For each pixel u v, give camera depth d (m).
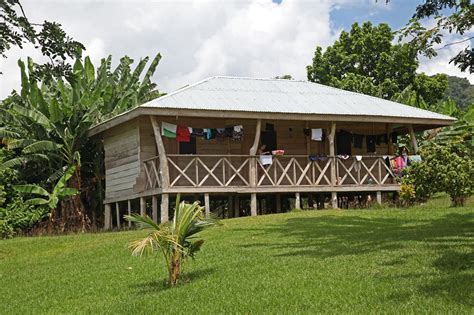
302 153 23.55
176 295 9.38
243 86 23.16
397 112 23.11
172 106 19.48
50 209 23.58
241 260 11.69
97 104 24.20
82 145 24.94
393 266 10.09
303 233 14.93
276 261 11.30
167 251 10.05
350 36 41.97
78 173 24.41
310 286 9.09
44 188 24.84
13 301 10.61
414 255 10.88
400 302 7.84
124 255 13.80
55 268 13.33
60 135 23.88
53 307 9.78
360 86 38.53
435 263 10.08
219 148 22.38
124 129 22.62
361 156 22.86
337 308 7.83
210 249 13.34
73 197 24.20
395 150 28.05
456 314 7.11
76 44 10.95
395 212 19.00
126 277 11.34
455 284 8.53
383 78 40.47
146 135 21.58
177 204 10.16
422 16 12.79
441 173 21.03
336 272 9.91
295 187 21.56
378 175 23.44
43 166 24.94
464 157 21.84
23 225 23.11
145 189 21.19
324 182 23.11
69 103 25.58
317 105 22.38
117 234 17.91
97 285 10.96
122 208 25.81
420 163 21.72
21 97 24.91
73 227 23.84
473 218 16.38
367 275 9.53
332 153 22.36
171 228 10.07
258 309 8.14
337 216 18.38
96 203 26.09
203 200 24.44
